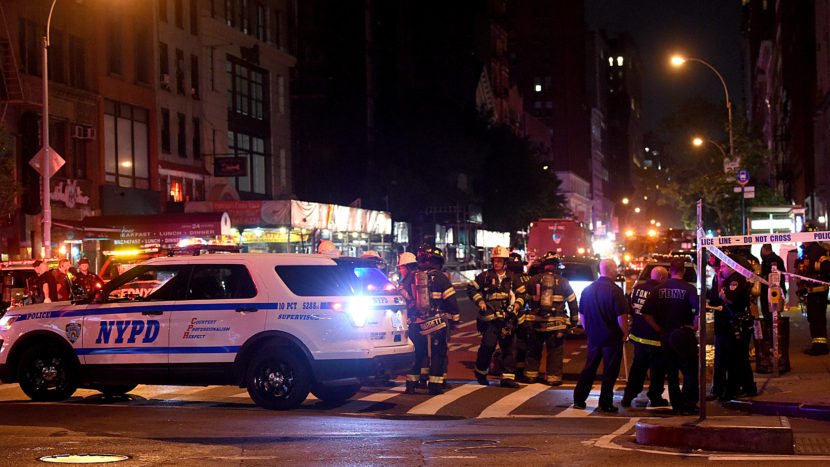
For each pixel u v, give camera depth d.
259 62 51.97
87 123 36.78
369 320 12.02
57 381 12.80
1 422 10.89
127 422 10.89
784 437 8.59
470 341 22.39
